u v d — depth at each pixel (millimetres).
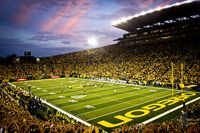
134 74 45469
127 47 68000
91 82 43156
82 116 18562
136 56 56062
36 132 8086
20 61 71875
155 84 36750
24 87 37938
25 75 55062
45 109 19719
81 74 57406
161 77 39125
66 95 28609
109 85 37906
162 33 60281
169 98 24891
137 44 67938
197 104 19750
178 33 56281
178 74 37562
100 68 57438
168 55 48469
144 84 37969
